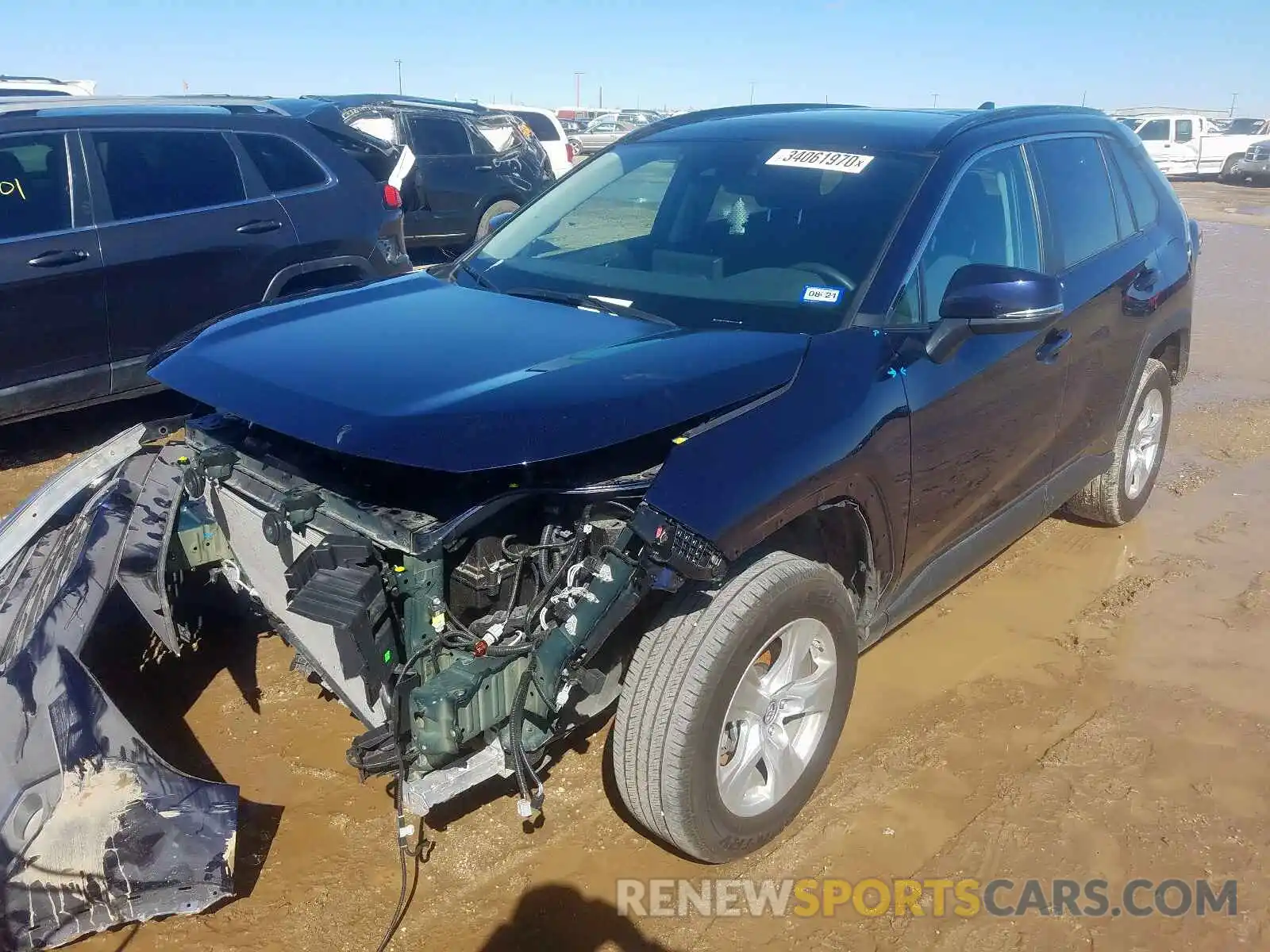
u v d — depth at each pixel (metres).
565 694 2.29
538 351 2.60
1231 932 2.47
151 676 3.39
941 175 3.18
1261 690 3.50
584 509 2.31
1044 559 4.52
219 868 2.30
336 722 3.19
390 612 2.23
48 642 2.36
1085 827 2.83
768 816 2.65
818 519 2.81
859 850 2.73
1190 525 4.89
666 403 2.31
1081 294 3.70
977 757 3.12
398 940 2.41
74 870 2.19
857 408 2.63
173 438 4.51
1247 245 15.12
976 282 2.78
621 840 2.76
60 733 2.24
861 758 3.12
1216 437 6.18
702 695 2.33
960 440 3.07
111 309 5.23
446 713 2.10
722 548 2.24
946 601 4.12
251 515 2.66
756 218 3.26
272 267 5.83
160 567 2.72
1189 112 27.73
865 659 3.67
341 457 2.49
